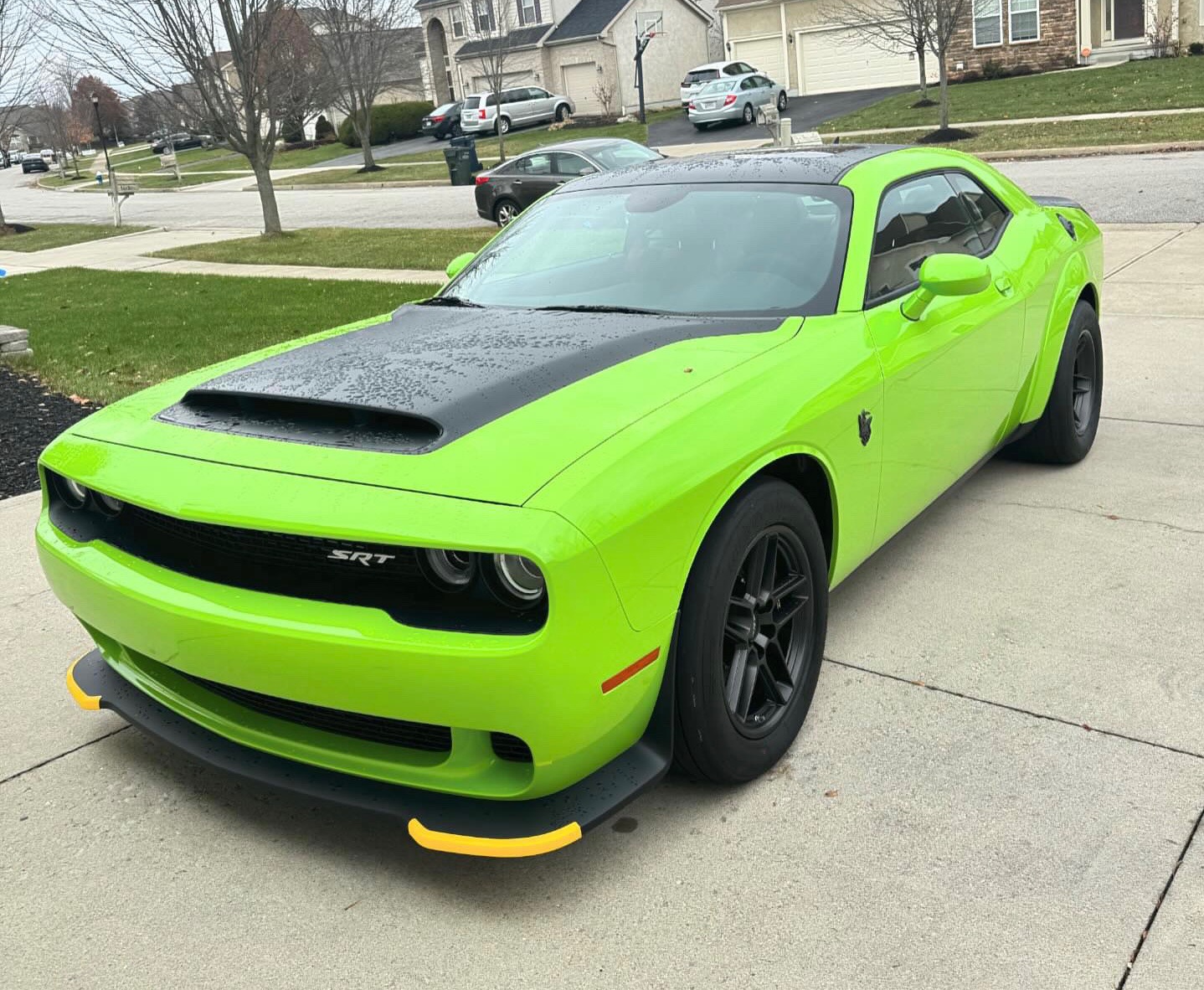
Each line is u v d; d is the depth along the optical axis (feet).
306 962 7.77
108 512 9.70
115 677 10.48
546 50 144.66
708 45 151.33
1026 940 7.50
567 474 7.66
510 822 7.85
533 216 13.82
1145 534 14.06
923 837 8.64
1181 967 7.18
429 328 11.12
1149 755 9.52
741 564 8.75
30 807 9.80
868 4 114.73
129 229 80.69
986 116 81.61
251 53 61.41
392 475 7.89
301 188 108.17
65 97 264.52
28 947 8.04
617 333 10.24
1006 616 12.19
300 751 8.57
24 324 37.63
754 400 9.12
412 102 160.76
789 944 7.63
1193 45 97.91
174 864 8.92
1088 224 17.40
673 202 12.59
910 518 12.23
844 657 11.57
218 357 29.14
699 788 9.50
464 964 7.66
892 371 10.79
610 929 7.89
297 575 8.11
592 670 7.51
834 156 12.97
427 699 7.50
